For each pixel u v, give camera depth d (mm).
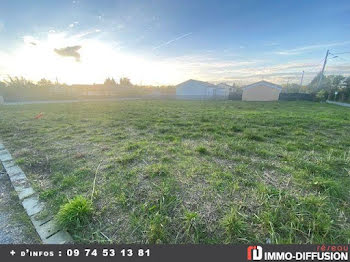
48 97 19219
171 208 1590
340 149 3191
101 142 3662
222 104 14266
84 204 1519
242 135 4125
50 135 4219
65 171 2391
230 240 1266
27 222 1486
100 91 23391
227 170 2334
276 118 6551
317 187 1865
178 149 3172
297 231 1306
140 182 2045
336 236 1258
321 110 9734
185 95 24266
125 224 1423
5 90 16891
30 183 2084
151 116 7254
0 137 4062
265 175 2188
